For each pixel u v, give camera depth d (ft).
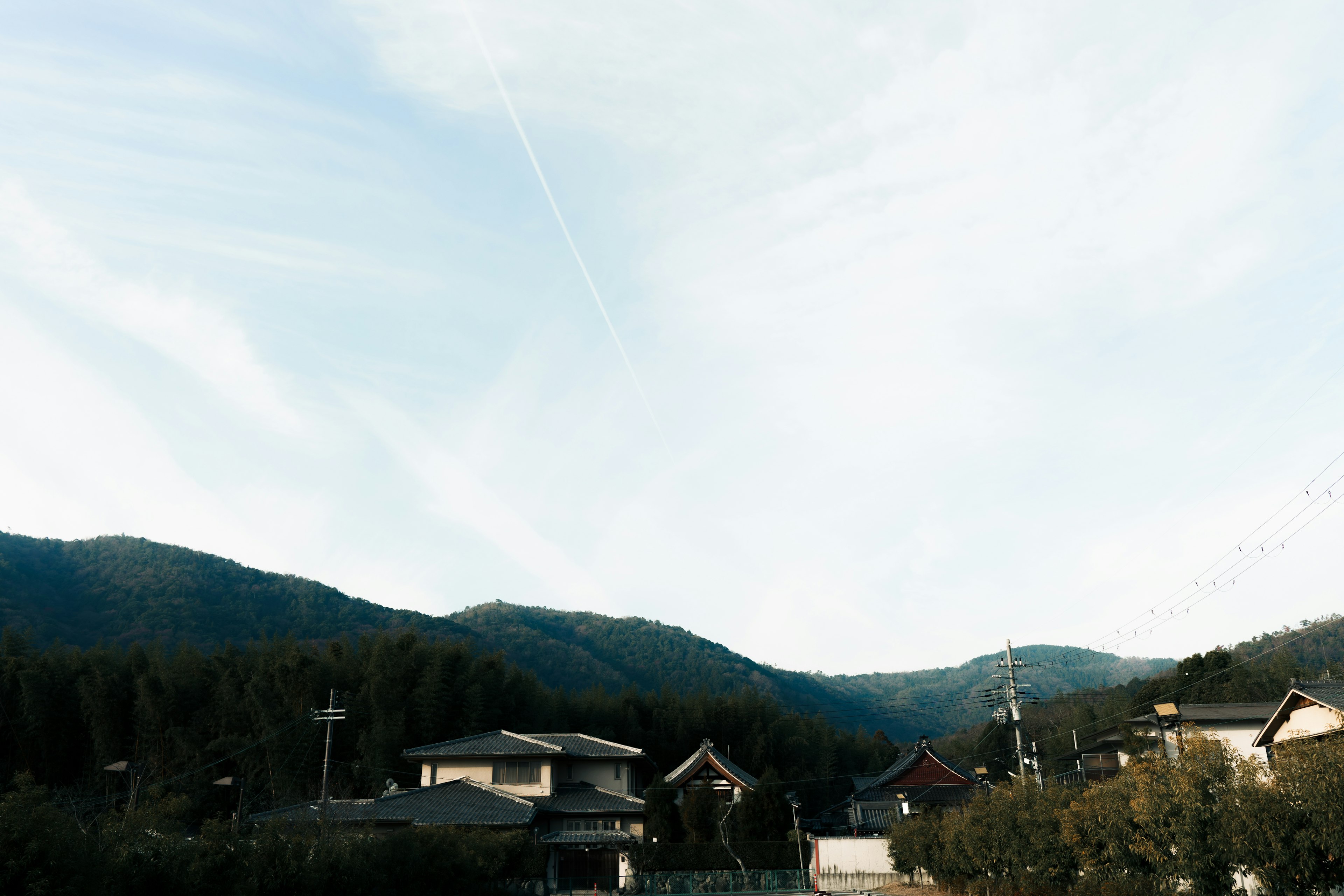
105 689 189.26
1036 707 417.28
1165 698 177.27
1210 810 62.23
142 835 67.97
